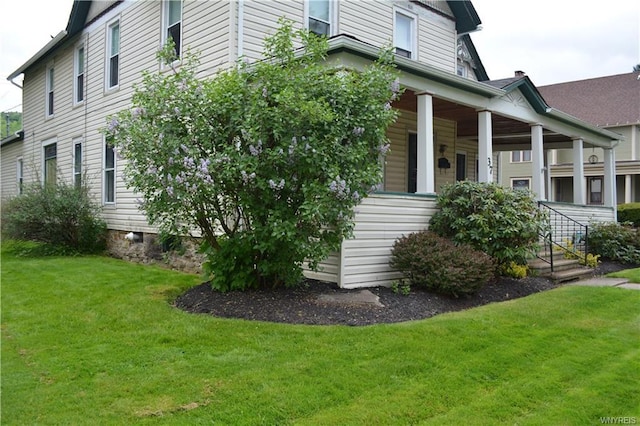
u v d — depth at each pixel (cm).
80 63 1333
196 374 364
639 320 554
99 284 702
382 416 309
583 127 1289
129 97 1083
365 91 593
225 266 599
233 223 643
